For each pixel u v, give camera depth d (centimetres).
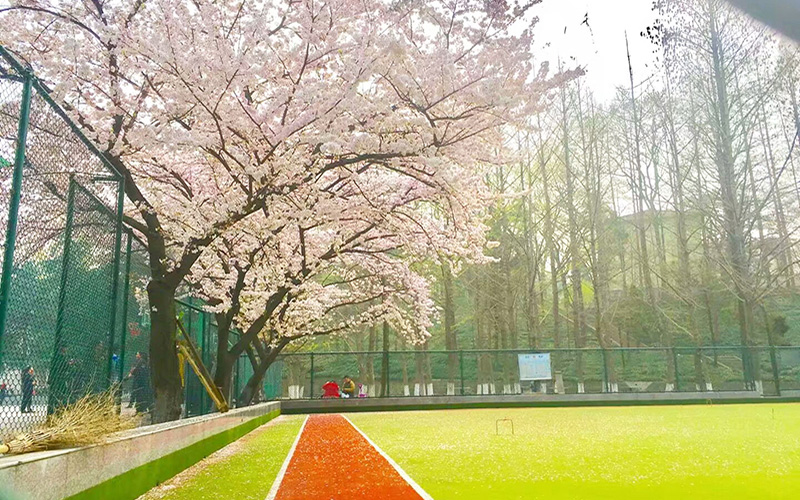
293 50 1098
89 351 702
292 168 1028
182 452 781
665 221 4281
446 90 1023
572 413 2003
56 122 593
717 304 3441
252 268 1456
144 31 1059
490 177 3303
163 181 1323
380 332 4428
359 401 2364
